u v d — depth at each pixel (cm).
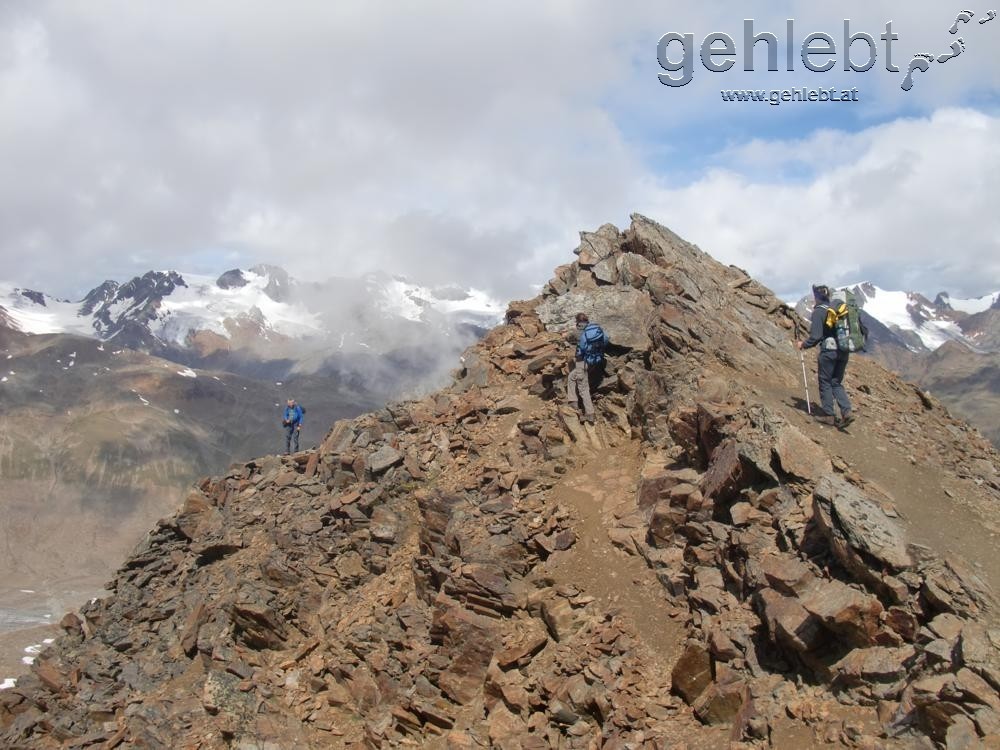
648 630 1516
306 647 2053
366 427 2728
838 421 1889
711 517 1608
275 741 1784
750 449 1559
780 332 2473
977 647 1103
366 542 2288
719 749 1230
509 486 2081
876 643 1206
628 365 2291
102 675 2375
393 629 1916
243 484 2959
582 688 1445
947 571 1239
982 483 1769
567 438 2202
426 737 1638
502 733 1484
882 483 1638
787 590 1313
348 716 1833
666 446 1956
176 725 1914
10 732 2269
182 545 2883
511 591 1744
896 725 1092
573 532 1833
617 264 2741
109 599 2809
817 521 1362
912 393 2367
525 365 2625
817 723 1166
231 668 2052
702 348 2173
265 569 2356
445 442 2447
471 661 1681
